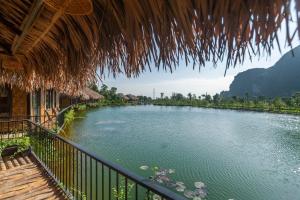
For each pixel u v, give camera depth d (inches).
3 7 56.0
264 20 27.1
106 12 46.3
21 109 416.8
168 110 1745.8
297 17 23.8
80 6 41.8
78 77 74.5
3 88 391.2
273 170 335.9
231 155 414.0
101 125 781.9
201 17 32.6
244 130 738.2
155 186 50.2
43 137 193.6
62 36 65.0
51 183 141.5
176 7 33.3
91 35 56.0
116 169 65.5
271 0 26.3
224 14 29.3
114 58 55.5
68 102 1059.9
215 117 1197.7
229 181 287.1
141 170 316.8
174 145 485.1
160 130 696.4
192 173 310.5
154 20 39.0
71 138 533.6
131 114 1298.0
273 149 475.2
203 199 238.2
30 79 115.7
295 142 550.6
